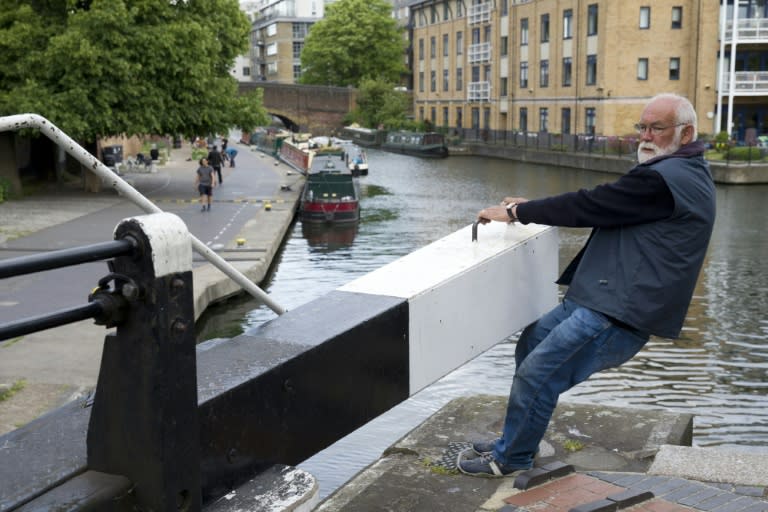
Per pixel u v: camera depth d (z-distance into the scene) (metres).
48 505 1.78
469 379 10.59
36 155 33.88
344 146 54.97
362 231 25.91
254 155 57.72
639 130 3.23
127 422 1.90
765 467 3.73
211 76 31.31
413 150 67.31
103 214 25.00
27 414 7.78
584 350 3.24
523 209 3.33
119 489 1.88
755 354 12.05
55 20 28.61
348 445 8.28
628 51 51.69
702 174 3.11
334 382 2.74
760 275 18.22
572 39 56.03
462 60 76.62
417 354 3.17
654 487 3.45
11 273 1.57
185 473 1.92
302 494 2.23
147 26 28.70
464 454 3.83
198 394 2.25
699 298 15.88
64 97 27.17
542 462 3.94
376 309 2.97
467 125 76.25
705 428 9.16
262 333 2.75
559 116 58.69
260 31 147.38
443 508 3.43
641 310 3.11
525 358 3.62
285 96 93.31
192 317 1.90
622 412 4.68
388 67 93.88
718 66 50.47
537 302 3.92
